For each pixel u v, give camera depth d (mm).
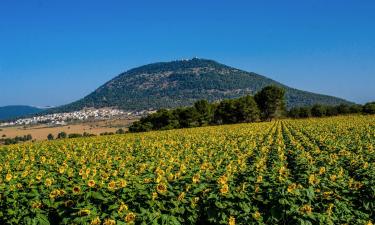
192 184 13086
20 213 12016
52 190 13117
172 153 28797
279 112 134625
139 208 11461
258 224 11148
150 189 12180
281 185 12297
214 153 27844
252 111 122500
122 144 40625
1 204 12656
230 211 11633
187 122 114875
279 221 11156
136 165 20844
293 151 27500
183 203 12078
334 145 30344
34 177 15570
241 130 59031
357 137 36688
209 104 125938
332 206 11594
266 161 23156
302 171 17109
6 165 21250
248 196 12297
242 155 24812
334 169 17984
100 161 23812
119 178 13867
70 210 11812
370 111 113812
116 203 11625
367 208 12938
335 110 128250
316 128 53906
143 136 55719
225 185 11992
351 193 13516
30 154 32188
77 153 32438
